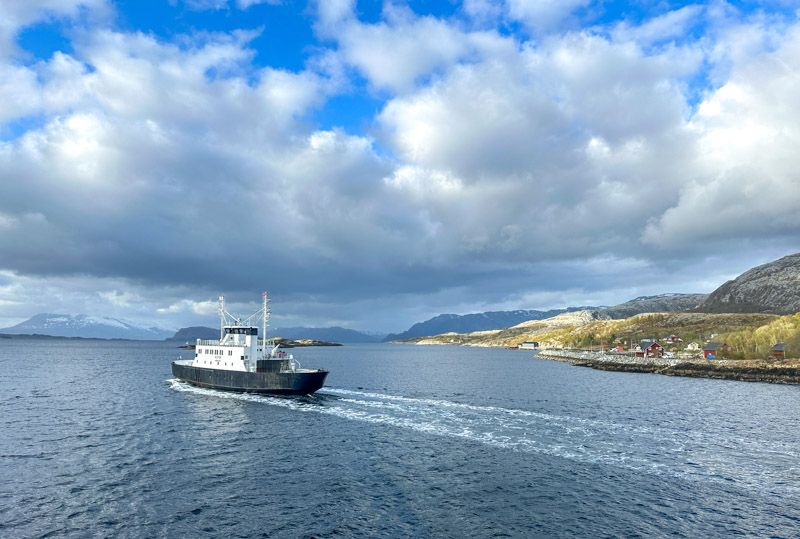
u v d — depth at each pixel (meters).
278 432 60.69
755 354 167.25
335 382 119.00
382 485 41.84
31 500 37.75
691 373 145.75
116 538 31.53
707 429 63.00
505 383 120.00
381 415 71.62
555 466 46.88
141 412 73.69
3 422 66.25
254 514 35.72
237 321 99.62
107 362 198.50
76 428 62.50
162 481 42.50
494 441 56.22
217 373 97.38
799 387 114.38
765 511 36.22
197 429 62.22
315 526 33.75
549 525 33.94
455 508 36.94
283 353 104.50
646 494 39.62
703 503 37.75
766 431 62.00
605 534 32.50
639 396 95.69
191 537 31.89
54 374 138.50
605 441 56.34
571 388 109.44
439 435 59.19
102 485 41.31
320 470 45.84
